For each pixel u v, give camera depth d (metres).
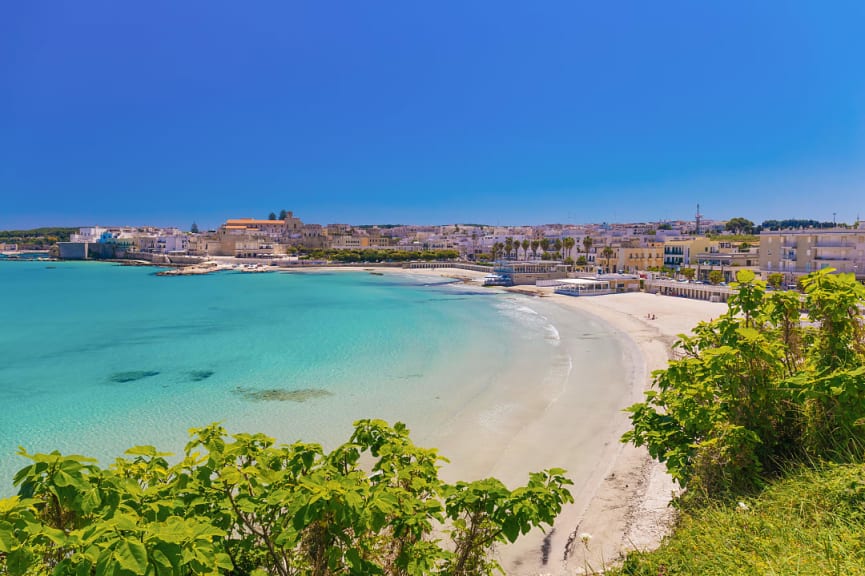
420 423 30.73
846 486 7.62
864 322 10.30
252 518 6.68
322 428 30.17
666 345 52.25
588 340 57.00
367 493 5.85
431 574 6.58
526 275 132.25
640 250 133.62
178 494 6.21
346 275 176.88
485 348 53.03
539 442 26.84
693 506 9.53
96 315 80.81
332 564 5.61
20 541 4.65
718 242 147.25
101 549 4.29
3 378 42.25
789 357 10.64
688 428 10.11
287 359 48.41
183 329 66.81
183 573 4.54
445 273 176.62
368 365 45.75
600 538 16.00
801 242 87.62
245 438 7.02
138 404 35.00
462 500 6.58
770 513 7.91
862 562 5.96
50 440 28.69
